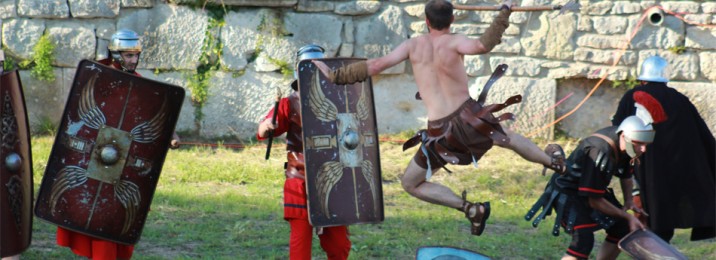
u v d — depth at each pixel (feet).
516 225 56.29
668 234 47.09
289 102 40.52
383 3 75.97
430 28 34.96
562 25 75.56
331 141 39.68
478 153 34.91
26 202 39.91
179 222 53.36
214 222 53.67
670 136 45.80
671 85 75.66
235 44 75.92
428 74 34.68
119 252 40.50
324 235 40.91
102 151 38.42
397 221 55.47
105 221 38.75
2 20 73.97
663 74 47.11
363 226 54.08
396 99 77.46
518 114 76.69
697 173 45.96
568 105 77.46
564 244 51.96
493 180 67.10
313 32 75.97
